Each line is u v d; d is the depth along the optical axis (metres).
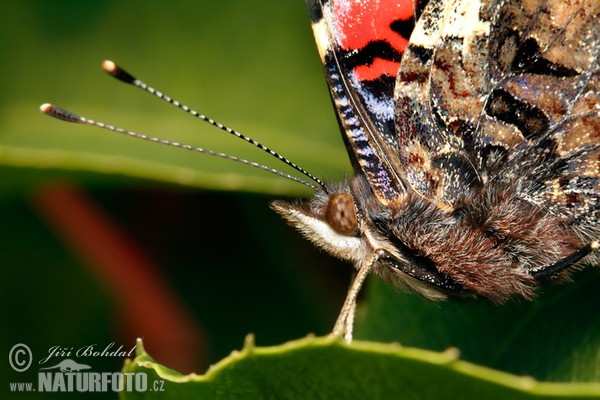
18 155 0.11
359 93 0.11
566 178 0.11
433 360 0.10
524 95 0.11
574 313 0.11
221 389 0.10
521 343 0.11
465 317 0.11
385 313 0.11
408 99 0.11
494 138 0.11
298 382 0.10
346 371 0.10
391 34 0.11
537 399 0.10
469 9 0.11
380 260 0.11
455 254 0.11
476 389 0.10
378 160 0.11
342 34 0.11
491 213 0.11
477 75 0.11
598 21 0.11
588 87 0.11
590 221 0.11
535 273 0.11
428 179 0.11
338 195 0.11
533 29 0.11
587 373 0.11
